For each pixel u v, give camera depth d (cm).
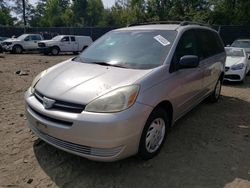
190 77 457
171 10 3195
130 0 3784
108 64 414
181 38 455
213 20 2998
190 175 354
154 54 419
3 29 3297
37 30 3350
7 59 1733
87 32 3142
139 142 347
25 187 326
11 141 432
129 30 496
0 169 358
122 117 317
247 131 501
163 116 391
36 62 1571
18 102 640
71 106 329
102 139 314
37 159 382
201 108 630
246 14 3009
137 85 344
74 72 392
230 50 1071
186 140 453
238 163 386
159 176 350
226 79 945
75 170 359
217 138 465
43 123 344
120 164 373
